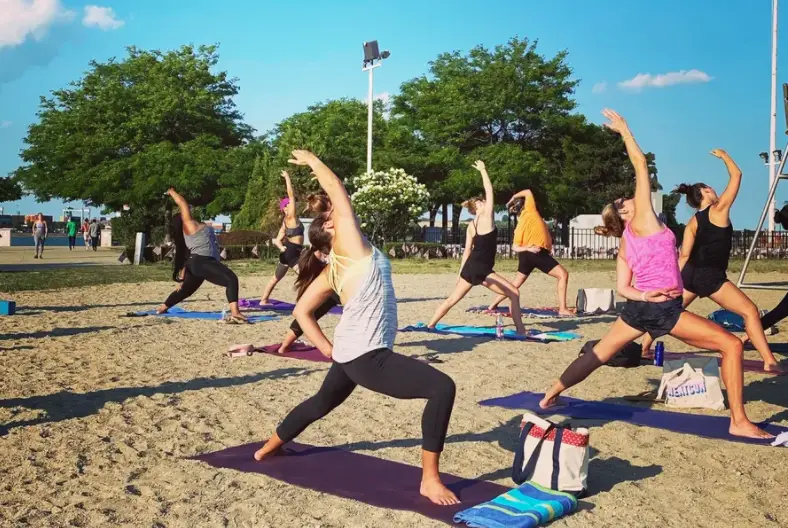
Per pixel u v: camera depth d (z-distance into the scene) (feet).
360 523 14.46
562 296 46.80
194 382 26.71
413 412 23.03
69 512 14.90
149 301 54.08
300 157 16.08
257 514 14.88
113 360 30.76
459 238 155.94
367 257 15.96
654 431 21.13
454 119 157.28
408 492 16.11
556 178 158.20
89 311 47.60
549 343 36.35
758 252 124.47
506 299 58.18
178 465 17.88
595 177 169.37
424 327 39.83
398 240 125.90
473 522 14.10
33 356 31.40
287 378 27.53
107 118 167.22
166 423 21.45
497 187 149.59
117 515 14.80
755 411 23.66
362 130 169.27
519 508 14.66
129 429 20.80
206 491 16.16
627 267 20.98
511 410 23.32
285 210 48.85
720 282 28.17
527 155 151.53
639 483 16.97
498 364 30.91
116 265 97.09
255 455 18.28
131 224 152.25
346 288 15.93
